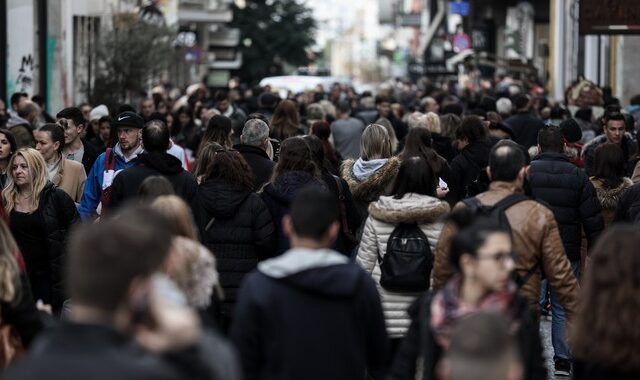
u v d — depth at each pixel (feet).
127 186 52.16
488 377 24.16
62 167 64.59
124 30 161.89
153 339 23.59
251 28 481.46
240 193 52.39
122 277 22.95
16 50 138.21
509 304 32.48
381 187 59.93
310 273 33.04
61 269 53.88
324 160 61.62
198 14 342.03
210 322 36.17
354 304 33.55
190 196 52.16
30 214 53.47
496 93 158.92
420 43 590.96
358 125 102.53
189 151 101.40
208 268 36.55
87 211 61.82
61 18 160.45
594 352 30.99
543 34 299.58
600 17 110.93
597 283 31.35
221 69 480.64
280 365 33.04
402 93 225.35
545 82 254.47
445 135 83.35
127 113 61.62
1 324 36.14
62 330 22.52
